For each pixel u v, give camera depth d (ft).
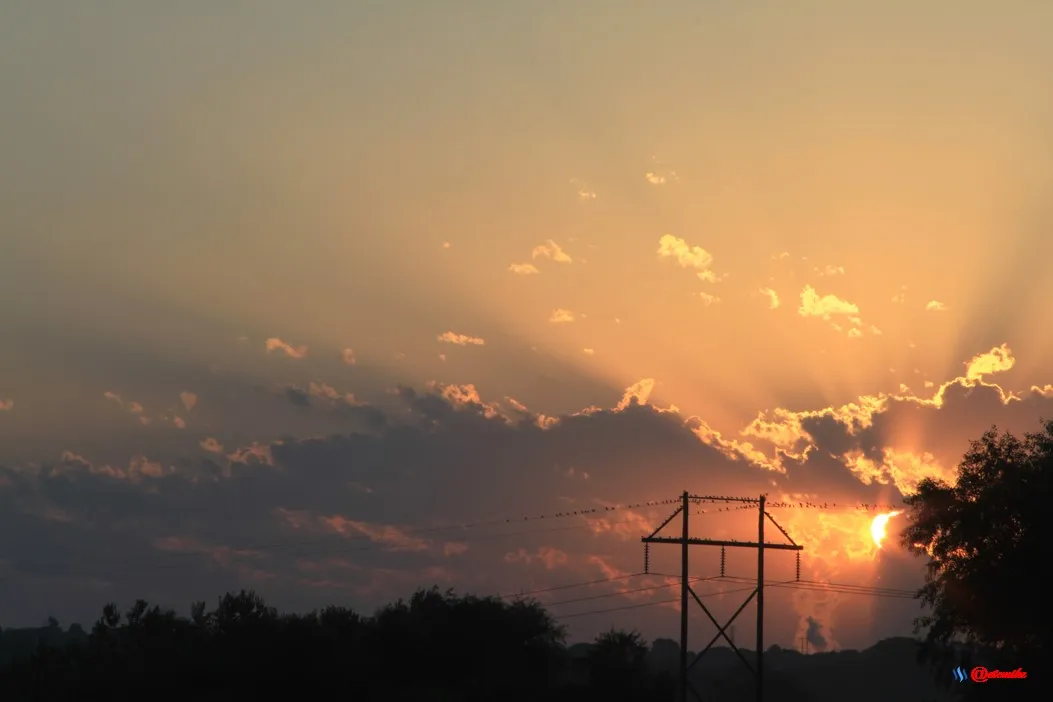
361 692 449.89
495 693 470.39
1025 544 275.18
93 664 470.80
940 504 292.20
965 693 286.25
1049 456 284.00
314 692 444.55
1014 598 274.16
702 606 387.55
